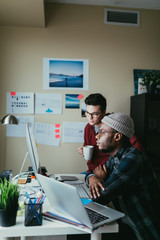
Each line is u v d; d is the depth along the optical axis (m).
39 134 2.61
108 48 2.68
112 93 2.70
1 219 1.00
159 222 1.23
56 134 2.63
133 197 1.24
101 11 2.66
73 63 2.63
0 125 2.57
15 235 1.00
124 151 1.33
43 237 1.82
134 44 2.72
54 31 2.60
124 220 1.37
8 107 2.57
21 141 2.60
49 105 2.62
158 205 1.25
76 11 2.63
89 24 2.65
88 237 1.42
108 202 1.24
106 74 2.69
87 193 1.44
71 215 1.05
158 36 2.77
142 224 1.22
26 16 2.26
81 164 2.67
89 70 2.66
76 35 2.63
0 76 2.55
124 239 1.34
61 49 2.62
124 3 2.63
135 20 2.72
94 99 1.95
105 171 1.56
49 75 2.61
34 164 1.42
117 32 2.70
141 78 2.72
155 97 2.34
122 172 1.22
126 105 2.72
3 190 1.05
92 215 1.09
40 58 2.60
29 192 1.40
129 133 1.30
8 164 2.59
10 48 2.56
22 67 2.58
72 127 2.65
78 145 2.67
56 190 1.03
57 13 2.60
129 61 2.72
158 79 2.45
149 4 2.65
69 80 2.63
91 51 2.66
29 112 2.60
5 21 2.41
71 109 2.65
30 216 1.02
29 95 2.59
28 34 2.57
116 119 1.29
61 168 2.65
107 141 1.30
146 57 2.75
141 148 2.05
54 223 1.05
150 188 1.25
